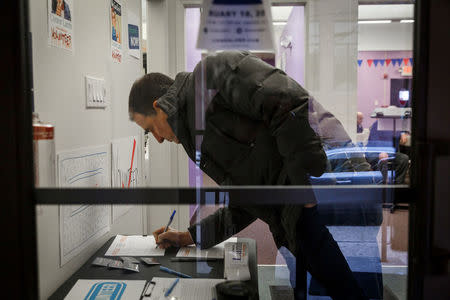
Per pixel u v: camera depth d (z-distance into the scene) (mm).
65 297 899
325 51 1848
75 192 535
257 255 1122
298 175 967
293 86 1102
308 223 1027
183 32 1427
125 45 1705
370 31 1691
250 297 880
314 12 1921
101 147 1412
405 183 533
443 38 474
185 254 1150
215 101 1070
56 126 1040
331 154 1058
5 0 480
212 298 854
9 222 494
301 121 1042
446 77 478
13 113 489
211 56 1068
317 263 1109
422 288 493
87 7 1298
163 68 1787
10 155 490
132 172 1750
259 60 1077
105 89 1465
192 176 1154
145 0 1838
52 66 1027
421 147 489
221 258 1078
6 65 485
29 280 508
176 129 1239
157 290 918
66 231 1017
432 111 481
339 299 1104
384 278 930
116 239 1335
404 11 536
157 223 1340
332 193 592
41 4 958
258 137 1021
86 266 1095
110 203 555
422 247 490
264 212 1038
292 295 1133
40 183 598
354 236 1049
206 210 1172
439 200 484
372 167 994
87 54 1298
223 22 521
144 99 1398
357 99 1602
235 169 999
